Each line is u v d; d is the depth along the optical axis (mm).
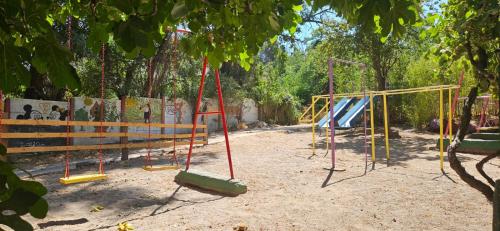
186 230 5312
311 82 44000
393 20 1694
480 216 5922
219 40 2566
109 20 2045
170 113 21062
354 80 23766
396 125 23031
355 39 18344
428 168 9875
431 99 20234
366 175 9086
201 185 7938
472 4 2723
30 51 1603
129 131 17641
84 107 16000
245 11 2234
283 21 2447
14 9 1497
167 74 21547
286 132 21047
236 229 5312
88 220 5816
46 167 10633
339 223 5652
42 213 1365
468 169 9461
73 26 14906
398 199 6910
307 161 11352
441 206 6465
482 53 2885
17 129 13609
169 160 11852
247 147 14930
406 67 22375
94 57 17453
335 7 1853
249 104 29859
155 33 1916
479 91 3045
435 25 3309
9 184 1347
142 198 7180
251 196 7273
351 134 19250
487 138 13508
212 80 25453
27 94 16531
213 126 25750
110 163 11477
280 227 5465
